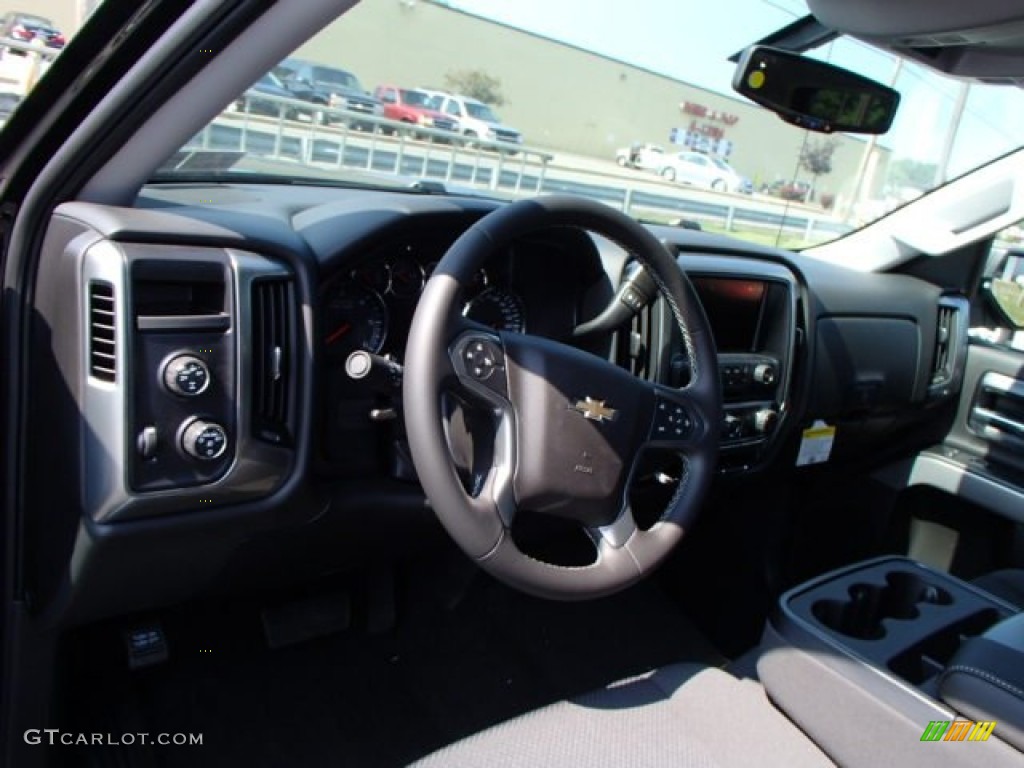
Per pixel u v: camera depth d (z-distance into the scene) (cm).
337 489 154
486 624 225
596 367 130
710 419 143
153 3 91
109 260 113
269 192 170
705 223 253
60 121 110
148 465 118
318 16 93
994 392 246
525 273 168
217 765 171
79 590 128
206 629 195
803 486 245
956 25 117
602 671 217
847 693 119
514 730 119
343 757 178
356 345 155
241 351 123
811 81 152
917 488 257
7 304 123
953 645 144
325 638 210
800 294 210
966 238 234
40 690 140
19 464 129
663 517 141
